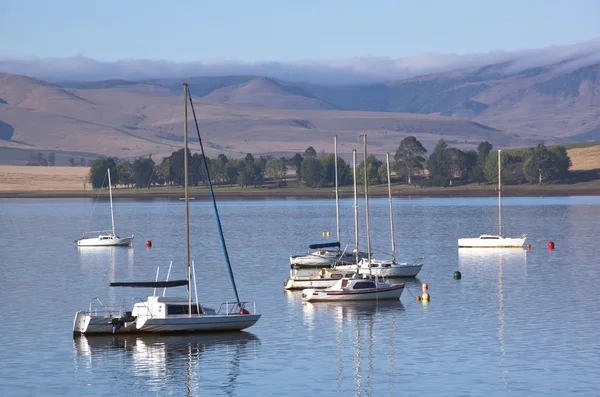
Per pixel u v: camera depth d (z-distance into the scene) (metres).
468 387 65.56
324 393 65.00
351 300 103.31
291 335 84.19
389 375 69.25
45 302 104.19
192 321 83.50
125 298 107.56
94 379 69.31
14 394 65.56
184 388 66.88
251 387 66.75
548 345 78.00
